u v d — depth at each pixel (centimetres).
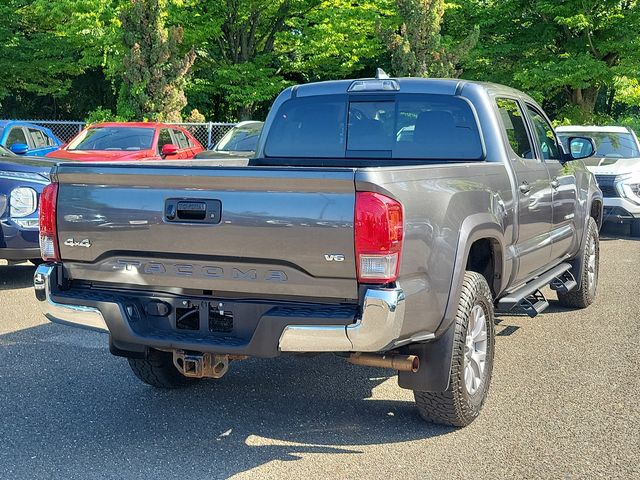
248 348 416
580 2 2591
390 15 2917
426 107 590
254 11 2981
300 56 3164
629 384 569
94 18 2489
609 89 3350
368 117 604
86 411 515
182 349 441
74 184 458
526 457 438
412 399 542
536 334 721
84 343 684
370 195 390
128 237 443
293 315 405
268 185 405
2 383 571
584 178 795
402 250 402
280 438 470
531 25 2869
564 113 2894
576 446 453
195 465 429
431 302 433
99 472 419
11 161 915
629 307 834
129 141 1355
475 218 486
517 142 625
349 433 478
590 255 823
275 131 636
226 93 3241
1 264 1117
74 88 3697
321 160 621
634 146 1526
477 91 583
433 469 422
